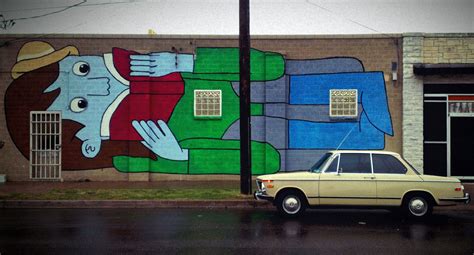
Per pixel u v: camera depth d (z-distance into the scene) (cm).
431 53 1753
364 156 1157
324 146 1775
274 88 1772
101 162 1794
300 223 1085
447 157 1761
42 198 1375
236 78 1791
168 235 942
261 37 1780
